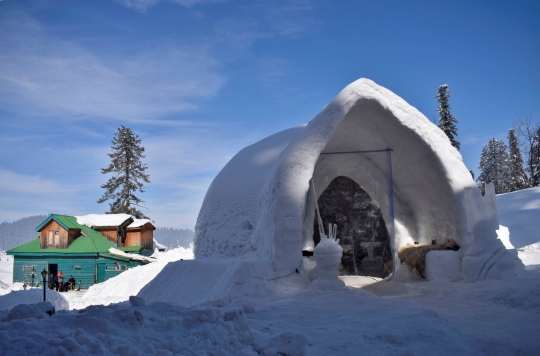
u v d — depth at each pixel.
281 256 9.65
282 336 4.66
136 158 48.91
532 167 41.19
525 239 17.88
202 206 15.12
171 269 12.22
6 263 40.31
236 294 8.77
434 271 10.97
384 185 13.37
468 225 10.84
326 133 10.54
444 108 39.62
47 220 30.03
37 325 3.98
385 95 11.21
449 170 11.40
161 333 4.34
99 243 30.52
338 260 9.20
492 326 6.12
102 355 3.50
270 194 10.55
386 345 5.02
